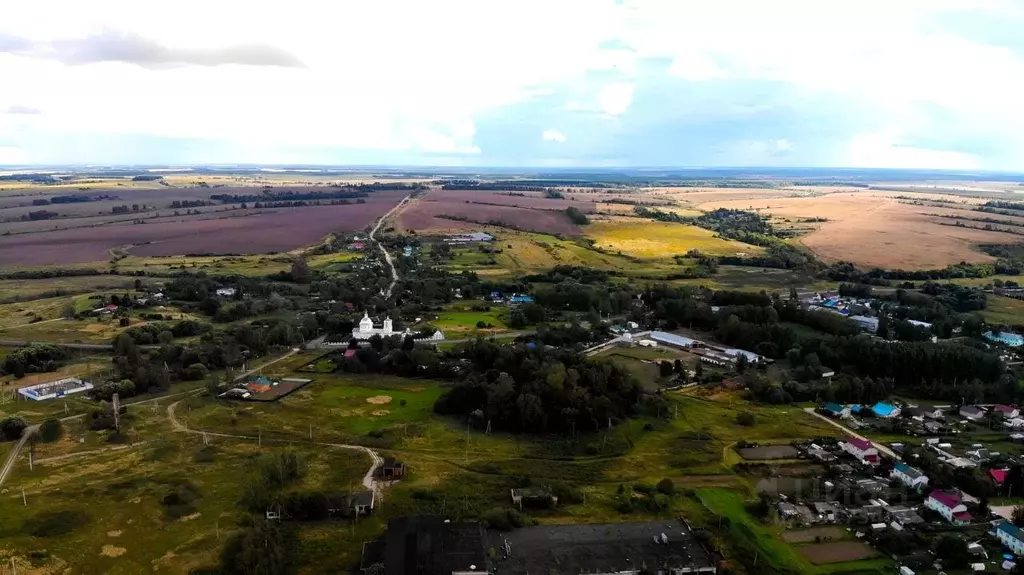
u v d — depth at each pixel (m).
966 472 110.56
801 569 87.19
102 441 122.75
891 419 140.12
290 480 108.38
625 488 108.56
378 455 119.31
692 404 150.12
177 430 129.00
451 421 137.12
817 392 154.00
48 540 89.44
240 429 130.25
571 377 142.88
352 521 96.88
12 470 110.38
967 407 145.75
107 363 168.00
